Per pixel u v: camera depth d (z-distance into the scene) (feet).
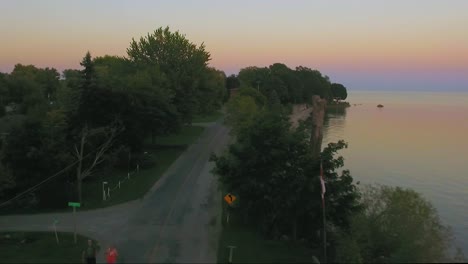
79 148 136.77
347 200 91.76
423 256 68.13
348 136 341.41
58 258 83.46
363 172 212.43
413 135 350.02
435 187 185.57
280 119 99.19
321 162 88.84
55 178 122.11
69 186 124.88
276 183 91.66
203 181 146.20
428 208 79.30
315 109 124.36
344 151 268.62
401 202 79.41
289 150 94.94
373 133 361.71
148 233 99.09
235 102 207.51
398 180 196.65
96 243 92.68
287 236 99.09
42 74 430.61
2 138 154.51
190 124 274.98
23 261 81.41
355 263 72.84
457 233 127.85
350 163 233.35
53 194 120.06
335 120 485.15
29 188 120.67
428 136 343.87
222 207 118.73
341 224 92.99
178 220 108.37
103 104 160.66
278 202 91.35
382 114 586.04
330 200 91.45
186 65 258.78
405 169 219.41
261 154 94.17
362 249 76.13
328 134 352.90
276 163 93.81
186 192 133.39
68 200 120.06
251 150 94.94
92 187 136.46
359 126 417.28
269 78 460.55
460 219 143.64
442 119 505.25
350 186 93.66
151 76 214.07
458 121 478.18
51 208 118.01
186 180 147.54
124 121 164.55
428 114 590.55
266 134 95.76
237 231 100.89
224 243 92.68
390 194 83.10
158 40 258.98
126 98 166.20
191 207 118.83
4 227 102.83
